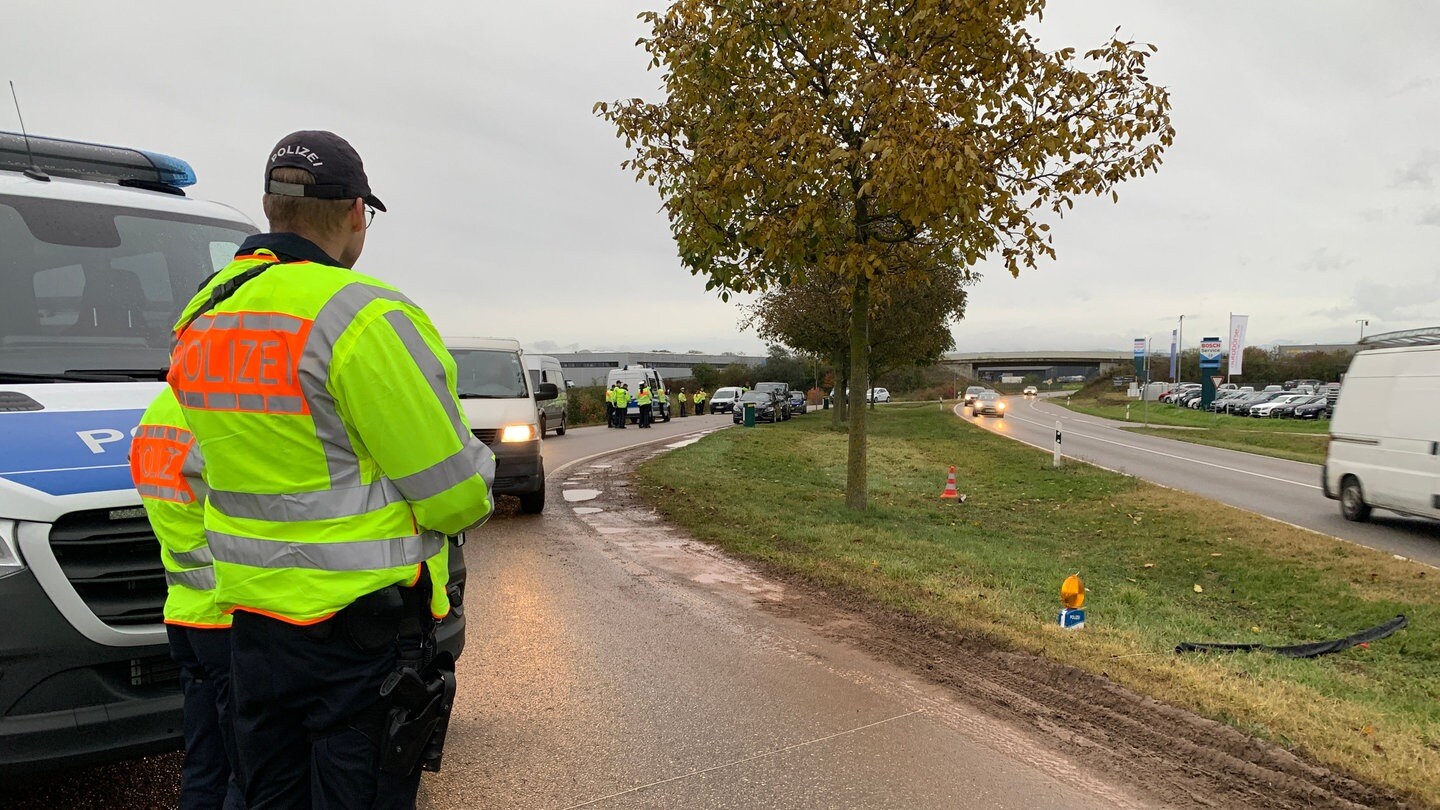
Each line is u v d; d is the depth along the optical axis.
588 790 3.47
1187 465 20.75
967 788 3.50
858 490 11.40
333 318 1.84
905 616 5.96
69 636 2.85
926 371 125.44
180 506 2.35
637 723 4.15
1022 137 9.34
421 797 3.40
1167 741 3.93
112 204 4.34
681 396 52.06
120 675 3.01
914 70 8.09
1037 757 3.79
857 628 5.75
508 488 10.04
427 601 2.02
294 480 1.86
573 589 6.79
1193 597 7.89
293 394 1.83
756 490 13.16
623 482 13.63
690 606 6.29
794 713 4.28
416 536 1.99
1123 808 3.34
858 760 3.76
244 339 1.84
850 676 4.81
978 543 9.46
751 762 3.73
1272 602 7.79
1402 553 10.17
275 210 2.00
